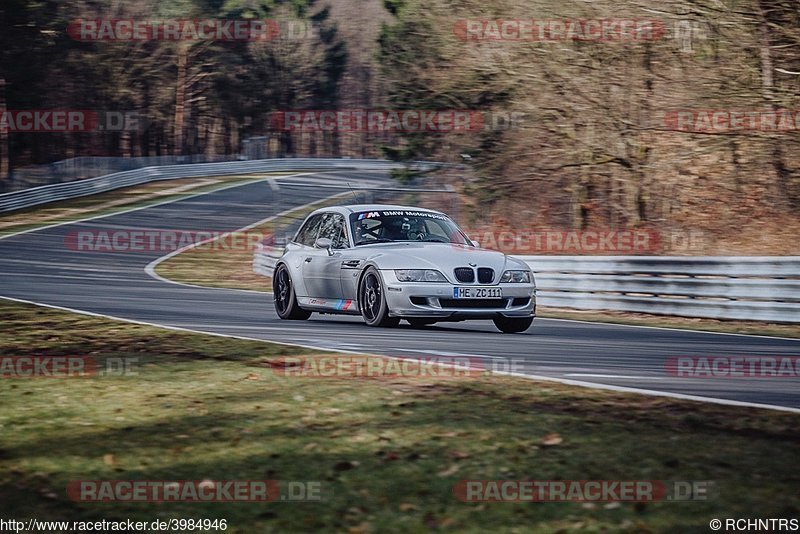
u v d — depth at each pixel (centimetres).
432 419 1530
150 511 1096
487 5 7112
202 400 1697
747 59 6150
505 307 2973
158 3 19662
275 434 1439
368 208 3344
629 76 6738
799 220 7069
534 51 6925
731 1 6003
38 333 2681
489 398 1708
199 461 1298
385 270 2947
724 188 7325
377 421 1518
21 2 13975
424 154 8362
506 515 1070
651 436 1420
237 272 7031
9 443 1402
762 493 1132
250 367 2048
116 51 17850
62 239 9181
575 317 3988
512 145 7362
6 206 11650
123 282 5578
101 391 1792
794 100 5988
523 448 1348
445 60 7581
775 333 3309
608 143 7000
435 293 2888
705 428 1476
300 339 2606
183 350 2322
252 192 14650
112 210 12094
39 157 18600
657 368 2220
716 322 3775
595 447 1355
